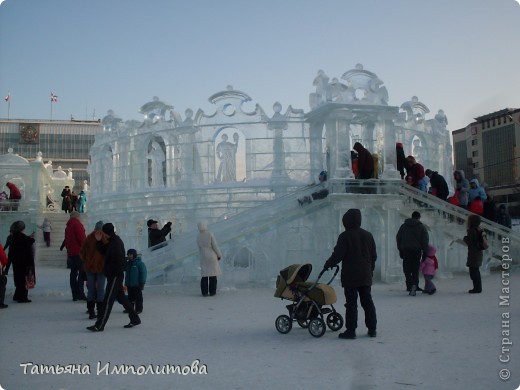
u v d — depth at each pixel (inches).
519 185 1392.7
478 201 744.3
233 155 810.8
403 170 746.8
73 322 412.5
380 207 646.5
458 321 387.2
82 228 528.1
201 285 552.4
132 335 359.3
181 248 625.3
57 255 1018.7
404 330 358.9
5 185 1284.4
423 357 291.0
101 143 950.4
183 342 335.3
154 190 831.7
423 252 526.9
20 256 519.8
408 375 259.0
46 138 2817.4
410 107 904.3
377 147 677.3
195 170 812.6
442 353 298.7
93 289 425.1
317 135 796.0
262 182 788.6
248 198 785.6
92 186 990.4
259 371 269.4
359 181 637.3
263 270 653.9
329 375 260.7
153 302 513.3
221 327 382.0
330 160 659.4
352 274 335.3
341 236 340.2
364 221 677.3
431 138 952.3
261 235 622.5
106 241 407.2
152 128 851.4
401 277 641.0
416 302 478.9
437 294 531.5
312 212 636.7
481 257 536.4
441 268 679.1
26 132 2795.3
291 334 354.9
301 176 790.5
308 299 350.6
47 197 1390.3
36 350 320.2
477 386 242.2
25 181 1304.1
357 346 317.4
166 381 257.9
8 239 543.8
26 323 409.1
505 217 792.3
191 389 245.1
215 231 645.9
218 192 793.6
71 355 307.1
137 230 853.2
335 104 647.1
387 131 665.0
